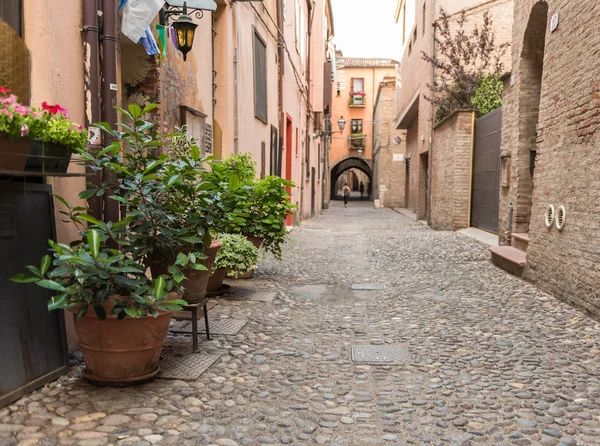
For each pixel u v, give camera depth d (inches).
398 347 179.5
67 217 158.7
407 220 884.0
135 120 153.9
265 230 285.9
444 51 604.7
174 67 243.4
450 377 151.5
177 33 223.5
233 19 345.4
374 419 124.5
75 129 133.3
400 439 114.7
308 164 896.3
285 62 598.9
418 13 802.2
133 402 127.9
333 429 119.3
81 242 140.4
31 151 119.1
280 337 189.6
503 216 406.3
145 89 224.2
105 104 175.5
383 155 1450.5
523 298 250.7
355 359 166.7
